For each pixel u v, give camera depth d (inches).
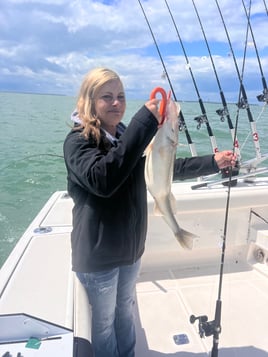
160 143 59.5
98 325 64.6
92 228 58.6
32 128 580.4
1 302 63.5
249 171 125.8
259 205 116.9
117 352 71.0
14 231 199.5
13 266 77.4
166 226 113.4
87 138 56.3
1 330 43.7
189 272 117.0
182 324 94.1
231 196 114.1
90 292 62.2
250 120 132.9
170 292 107.3
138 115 53.5
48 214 111.6
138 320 95.7
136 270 67.6
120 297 69.2
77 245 60.1
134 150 52.5
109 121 59.8
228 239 119.2
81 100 59.2
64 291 67.4
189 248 67.3
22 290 67.6
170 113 58.9
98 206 58.2
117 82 59.1
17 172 311.3
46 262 79.4
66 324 55.9
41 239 92.4
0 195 257.3
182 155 306.8
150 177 61.5
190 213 113.8
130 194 61.5
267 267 116.9
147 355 83.7
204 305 101.4
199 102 133.8
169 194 63.9
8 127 584.7
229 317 96.4
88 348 47.9
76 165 54.6
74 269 61.6
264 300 103.5
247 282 112.0
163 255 117.3
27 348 42.1
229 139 375.2
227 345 86.6
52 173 311.3
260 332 91.0
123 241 60.9
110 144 58.9
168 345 86.9
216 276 115.0
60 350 41.8
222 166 74.6
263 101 127.5
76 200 59.7
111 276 61.9
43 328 44.0
